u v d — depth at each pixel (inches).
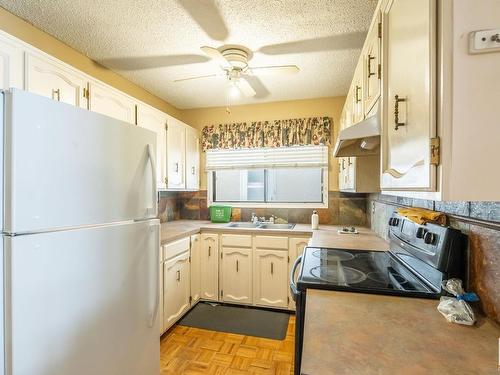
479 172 22.3
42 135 35.8
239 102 129.6
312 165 124.3
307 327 32.4
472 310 34.4
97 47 78.9
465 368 24.8
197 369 71.8
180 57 85.0
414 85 29.0
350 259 62.2
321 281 47.1
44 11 62.9
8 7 61.4
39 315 35.4
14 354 32.6
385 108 40.2
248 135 129.8
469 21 22.1
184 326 94.4
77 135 40.8
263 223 124.0
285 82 104.5
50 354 36.7
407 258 54.2
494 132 22.1
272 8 61.8
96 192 44.2
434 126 24.0
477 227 36.4
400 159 33.7
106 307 45.8
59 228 38.2
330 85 107.8
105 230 45.7
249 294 108.9
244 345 82.9
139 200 54.2
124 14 64.0
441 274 40.5
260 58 85.0
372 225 104.7
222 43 76.5
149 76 99.1
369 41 55.8
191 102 129.4
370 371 24.3
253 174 140.2
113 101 80.2
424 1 26.3
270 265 106.8
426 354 26.9
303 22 67.0
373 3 60.0
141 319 54.2
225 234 111.2
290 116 126.7
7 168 32.6
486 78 22.1
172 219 135.8
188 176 125.1
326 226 116.4
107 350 45.9
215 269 112.3
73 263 40.0
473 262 37.3
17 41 53.5
